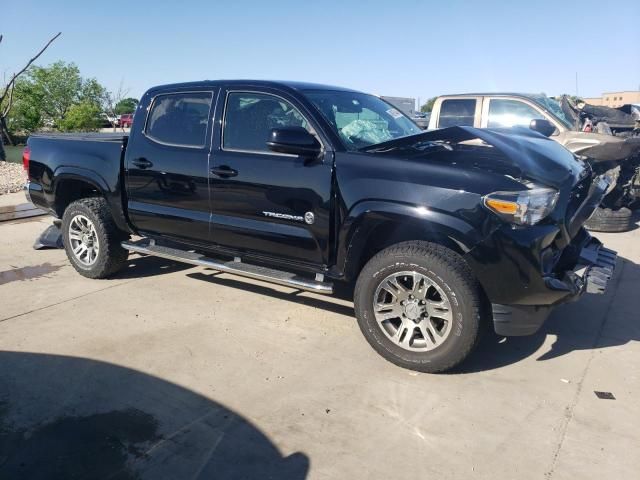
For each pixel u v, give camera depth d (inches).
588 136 300.0
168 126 184.7
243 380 136.9
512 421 119.6
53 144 215.3
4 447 110.3
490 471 103.7
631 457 107.4
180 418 120.6
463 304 131.3
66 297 195.0
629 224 303.4
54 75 1199.6
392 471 103.7
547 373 140.6
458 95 352.2
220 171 167.3
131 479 101.5
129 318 175.6
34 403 126.2
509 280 128.1
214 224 173.2
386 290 142.2
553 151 153.0
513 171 132.5
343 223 145.4
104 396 129.3
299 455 108.3
